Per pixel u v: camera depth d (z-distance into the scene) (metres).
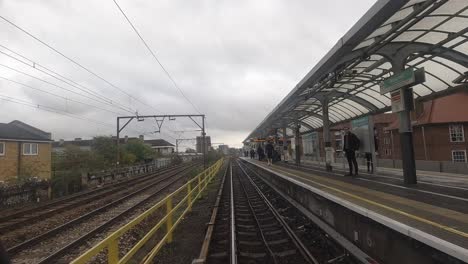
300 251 7.60
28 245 10.07
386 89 12.42
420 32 11.42
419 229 5.16
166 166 66.25
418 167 18.86
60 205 18.66
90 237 10.77
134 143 62.84
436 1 8.34
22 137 33.84
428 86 16.84
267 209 14.35
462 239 4.59
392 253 5.66
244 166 53.97
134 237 10.74
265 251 8.23
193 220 12.28
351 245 6.70
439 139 37.06
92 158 39.31
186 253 8.26
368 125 15.53
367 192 9.39
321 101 20.25
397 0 7.45
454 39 11.27
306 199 11.90
